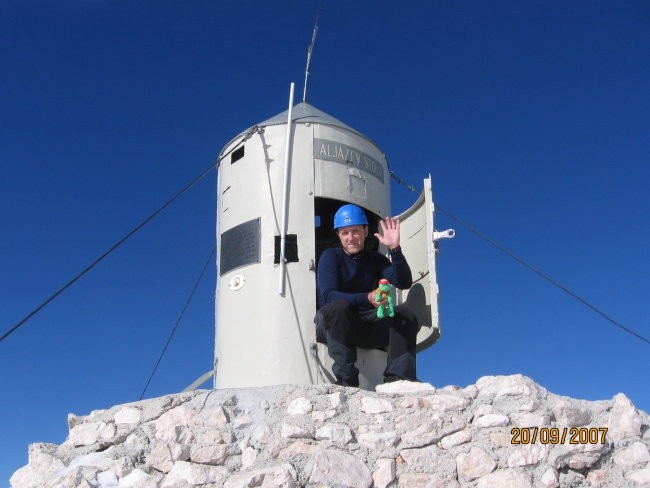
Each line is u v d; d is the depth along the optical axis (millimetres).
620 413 4059
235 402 4203
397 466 3885
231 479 3811
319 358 4801
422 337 5262
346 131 5402
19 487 4027
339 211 4930
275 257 5008
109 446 4137
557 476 3812
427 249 5238
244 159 5305
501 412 4023
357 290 4867
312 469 3852
